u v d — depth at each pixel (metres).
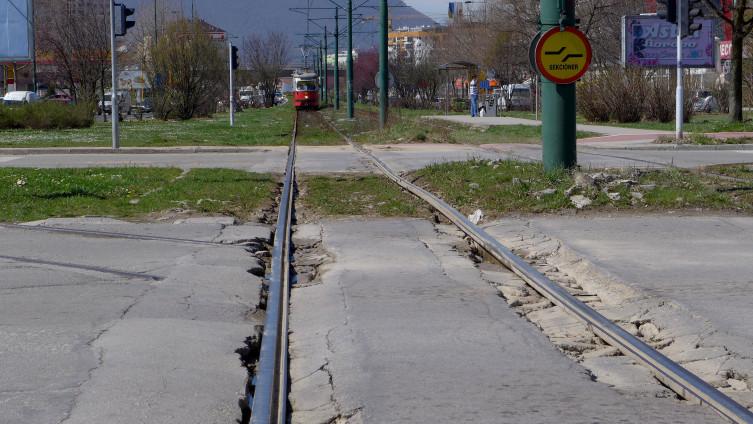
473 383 5.64
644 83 42.12
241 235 11.40
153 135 35.72
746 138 27.08
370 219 12.89
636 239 10.77
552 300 8.09
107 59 62.12
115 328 6.96
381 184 17.09
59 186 15.98
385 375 5.82
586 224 11.89
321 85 114.88
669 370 5.82
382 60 37.28
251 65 138.62
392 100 80.75
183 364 6.07
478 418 5.02
